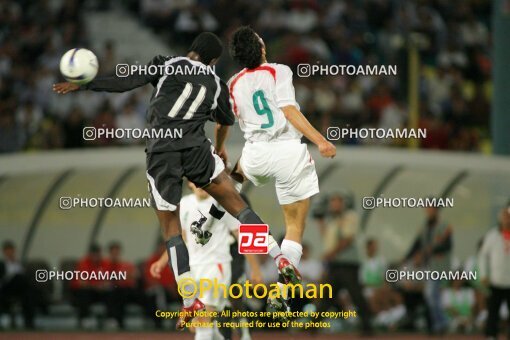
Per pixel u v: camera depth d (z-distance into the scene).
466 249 53.06
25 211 53.09
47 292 52.62
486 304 51.38
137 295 52.03
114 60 67.12
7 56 69.19
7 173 53.34
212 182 26.92
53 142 59.84
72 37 72.69
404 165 53.91
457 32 80.44
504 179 53.53
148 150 26.91
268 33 74.75
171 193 26.58
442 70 74.69
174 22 76.12
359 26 77.50
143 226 53.03
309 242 52.19
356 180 53.94
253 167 28.45
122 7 76.69
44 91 65.12
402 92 68.62
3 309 52.66
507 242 45.72
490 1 88.50
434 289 51.22
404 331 51.91
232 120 27.91
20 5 74.19
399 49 69.81
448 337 50.28
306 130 27.28
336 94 65.44
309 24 75.69
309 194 28.58
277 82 28.02
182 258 26.84
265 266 49.31
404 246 53.06
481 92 73.81
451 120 71.19
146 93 63.00
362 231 53.28
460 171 53.97
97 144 59.19
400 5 79.50
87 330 51.91
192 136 26.81
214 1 77.31
